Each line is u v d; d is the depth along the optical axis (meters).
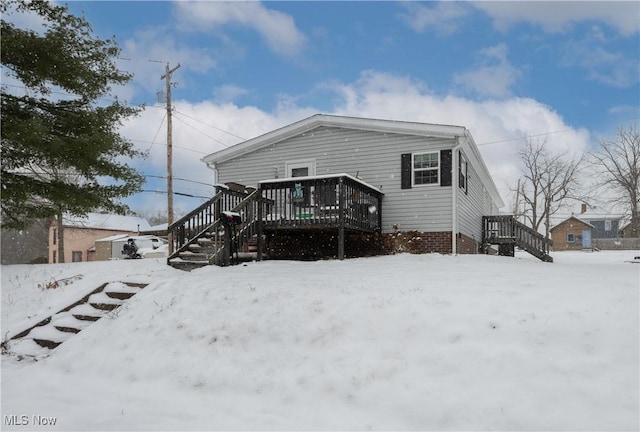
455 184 13.98
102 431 4.66
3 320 9.32
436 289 7.05
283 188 12.83
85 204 13.09
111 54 13.65
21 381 6.53
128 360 6.68
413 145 14.67
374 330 6.08
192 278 9.45
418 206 14.48
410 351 5.50
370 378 5.20
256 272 9.80
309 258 15.23
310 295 7.46
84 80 12.86
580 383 4.48
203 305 7.80
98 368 6.67
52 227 41.97
